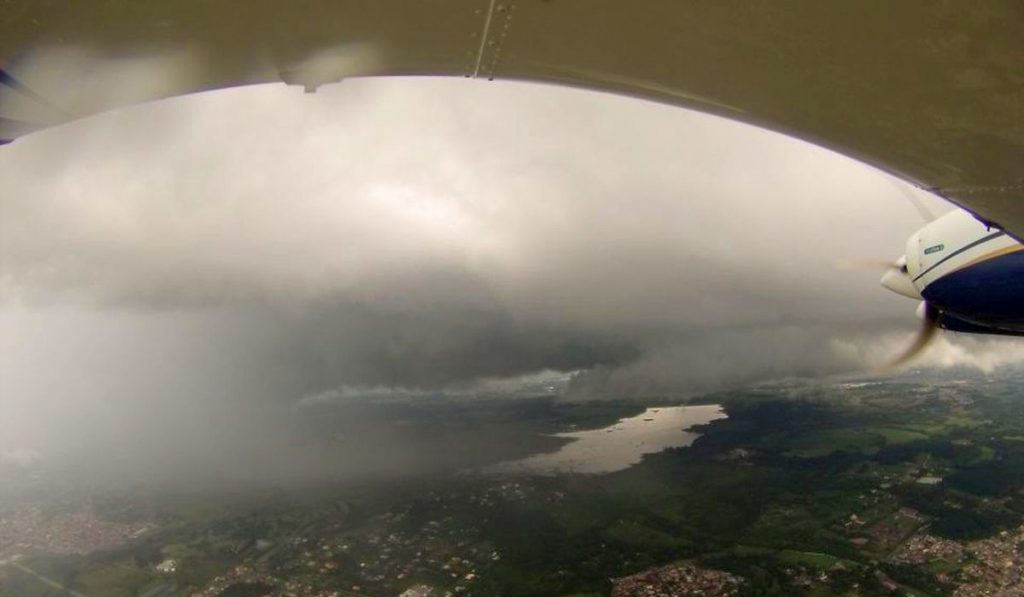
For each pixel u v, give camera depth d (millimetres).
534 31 2709
